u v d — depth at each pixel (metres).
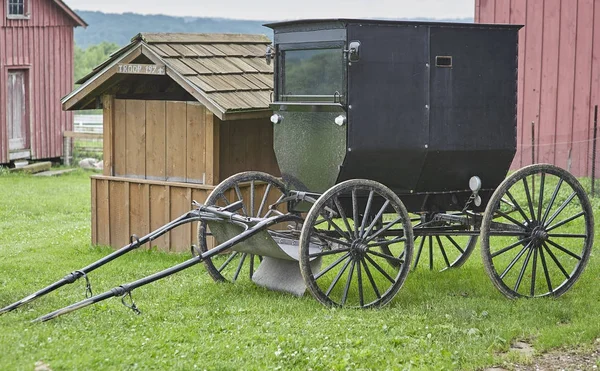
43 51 26.59
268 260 9.85
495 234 9.16
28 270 11.15
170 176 12.21
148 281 8.09
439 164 9.33
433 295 9.45
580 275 9.57
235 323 8.10
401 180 9.29
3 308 8.35
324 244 9.39
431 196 9.73
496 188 9.86
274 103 9.39
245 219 8.82
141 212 12.37
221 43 12.65
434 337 7.76
